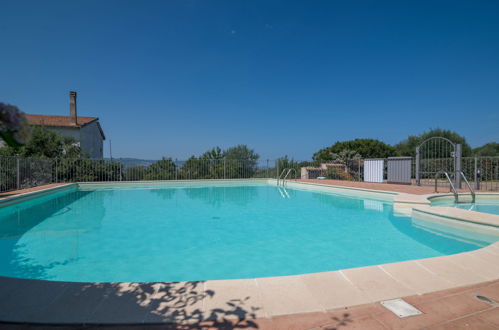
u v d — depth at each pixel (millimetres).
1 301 1970
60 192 11320
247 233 5219
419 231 5383
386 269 2637
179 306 1963
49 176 13336
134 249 4246
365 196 10383
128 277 3225
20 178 11188
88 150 20547
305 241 4703
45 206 8289
